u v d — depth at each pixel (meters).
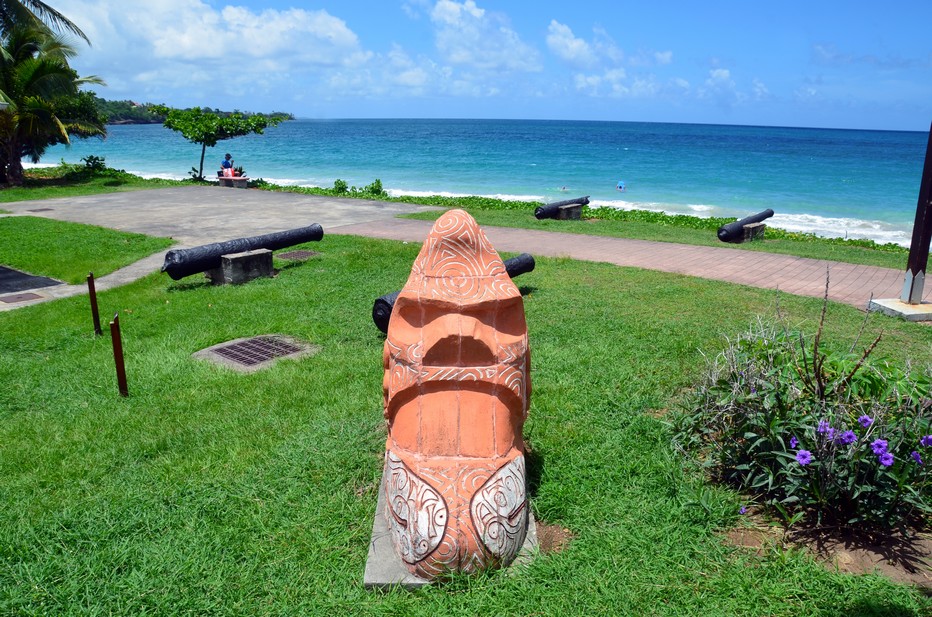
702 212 26.80
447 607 3.19
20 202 20.66
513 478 3.46
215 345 7.44
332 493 4.25
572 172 43.81
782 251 13.16
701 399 4.56
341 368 6.46
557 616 3.10
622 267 11.13
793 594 3.22
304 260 11.78
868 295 9.41
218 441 5.00
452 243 3.51
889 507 3.61
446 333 3.34
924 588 3.28
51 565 3.56
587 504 4.03
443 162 51.56
